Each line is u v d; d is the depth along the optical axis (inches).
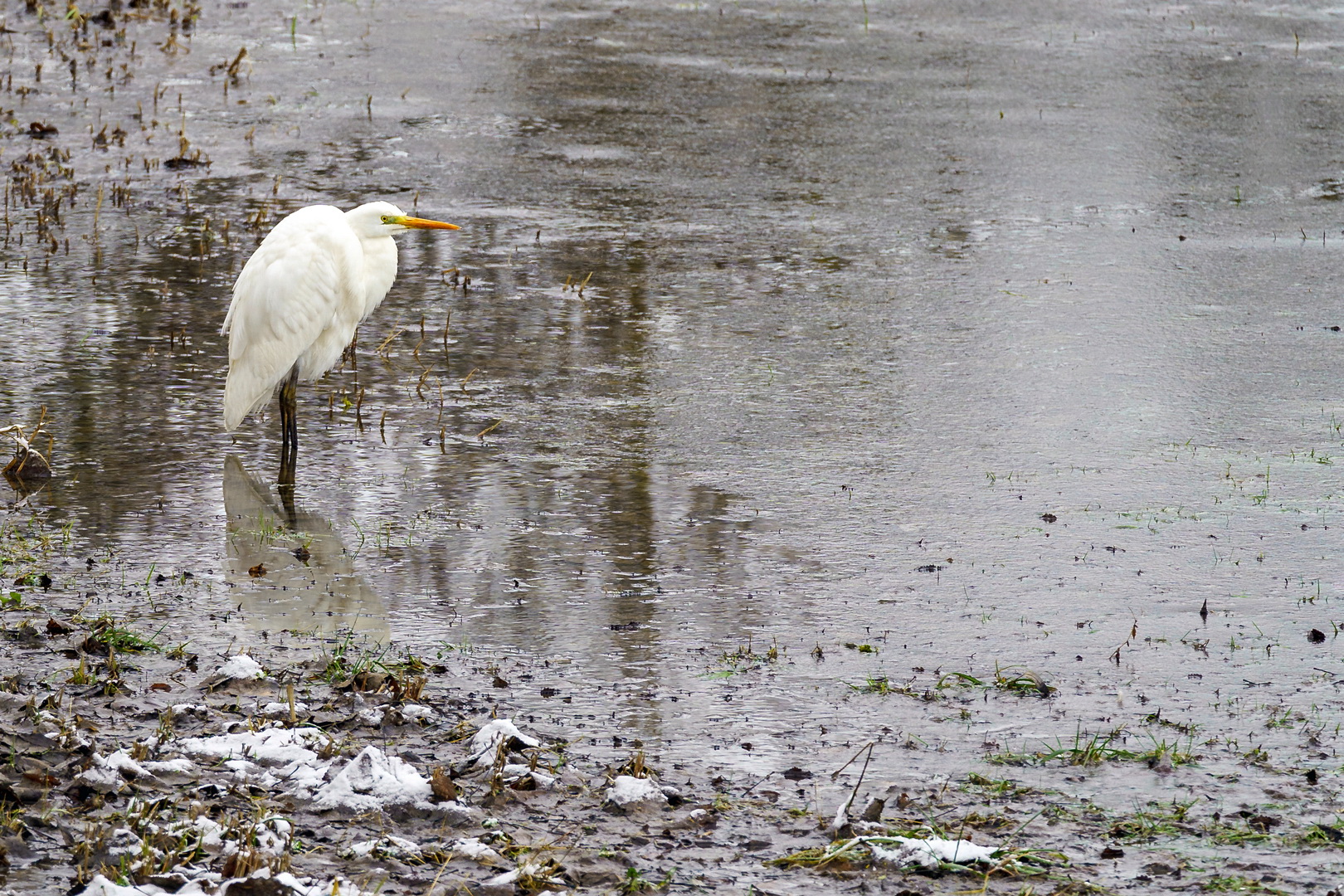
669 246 812.6
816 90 1165.1
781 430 558.3
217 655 370.9
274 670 363.6
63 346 633.6
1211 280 767.1
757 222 861.8
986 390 605.6
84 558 430.3
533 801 304.5
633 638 388.2
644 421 565.6
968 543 456.1
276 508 476.7
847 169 973.8
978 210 892.0
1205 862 286.5
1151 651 385.1
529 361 636.1
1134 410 582.6
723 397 593.6
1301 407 586.2
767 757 327.9
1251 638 393.7
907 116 1098.1
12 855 276.4
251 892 261.1
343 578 423.8
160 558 432.8
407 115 1066.1
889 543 454.9
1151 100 1149.7
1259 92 1174.3
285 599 408.5
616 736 335.3
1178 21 1406.3
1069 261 796.6
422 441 543.5
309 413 571.5
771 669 372.2
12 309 677.3
